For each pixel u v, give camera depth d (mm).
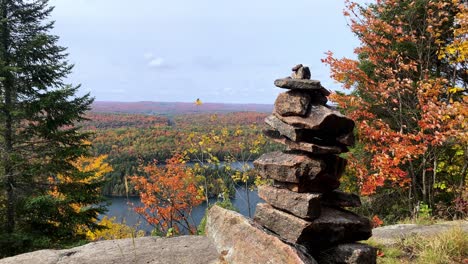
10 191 12547
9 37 13633
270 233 4227
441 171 11812
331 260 4297
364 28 10828
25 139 13141
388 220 11688
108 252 5551
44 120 13242
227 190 15008
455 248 5594
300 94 4520
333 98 11320
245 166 15445
